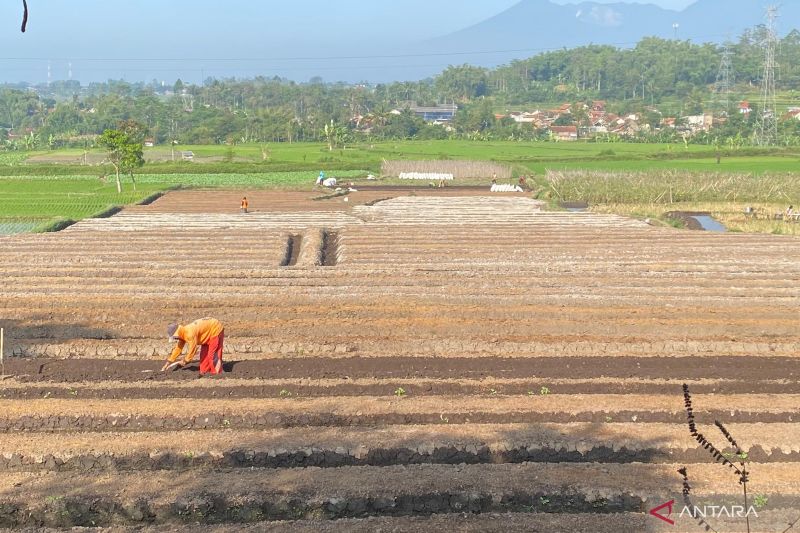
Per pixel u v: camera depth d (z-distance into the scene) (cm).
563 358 2183
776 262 3500
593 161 9844
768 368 2119
